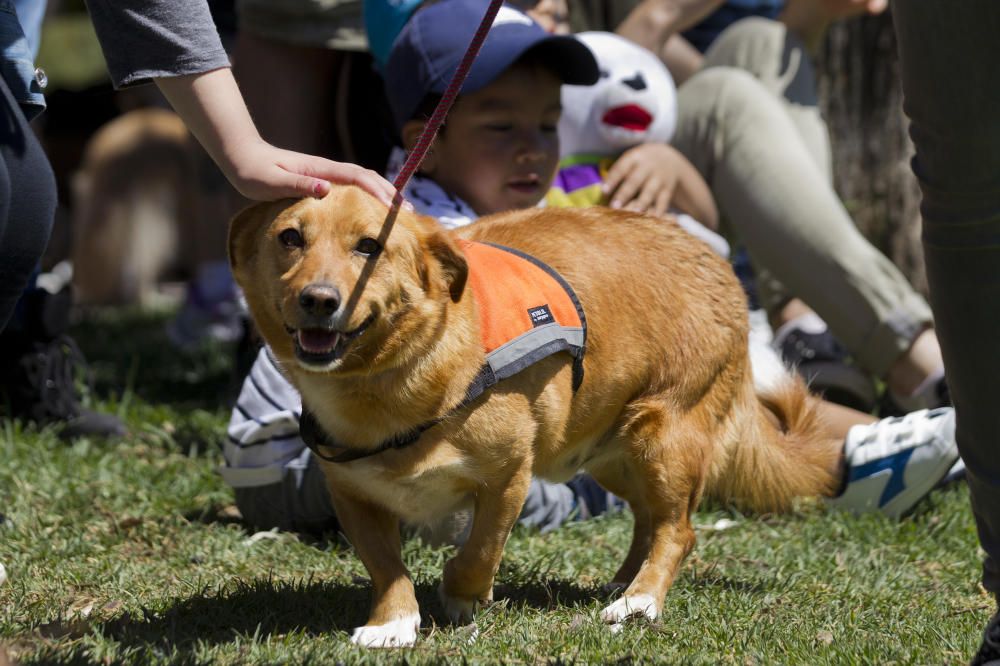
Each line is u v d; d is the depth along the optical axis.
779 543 7.17
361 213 4.82
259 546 6.91
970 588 6.36
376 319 4.81
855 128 14.59
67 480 8.05
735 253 10.78
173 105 5.18
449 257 4.98
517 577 6.27
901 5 4.23
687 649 5.14
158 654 4.82
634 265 5.91
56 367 9.35
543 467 5.73
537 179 7.71
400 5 8.24
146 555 6.76
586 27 12.34
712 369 6.10
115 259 19.17
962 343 4.40
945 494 8.03
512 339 5.15
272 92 9.68
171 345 14.22
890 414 9.78
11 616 5.41
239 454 7.09
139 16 5.06
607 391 5.73
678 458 5.91
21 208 4.97
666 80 9.14
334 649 4.96
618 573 6.36
